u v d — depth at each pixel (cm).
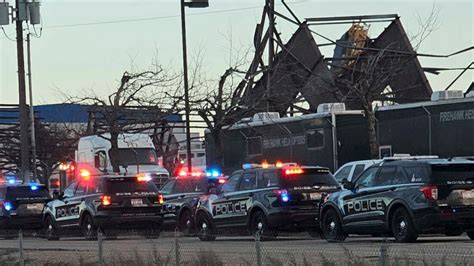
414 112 9150
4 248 7444
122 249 6531
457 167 6006
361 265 4219
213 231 7844
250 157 11212
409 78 13750
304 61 13725
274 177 7188
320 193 7138
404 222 6072
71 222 8969
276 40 13925
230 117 11944
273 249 5681
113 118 12838
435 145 8888
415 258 4425
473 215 5903
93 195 8662
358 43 13925
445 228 5922
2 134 19888
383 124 9538
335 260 4541
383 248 3300
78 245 7700
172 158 15625
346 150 9900
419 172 6031
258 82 13888
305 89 13575
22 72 10888
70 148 18050
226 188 7762
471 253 4691
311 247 5884
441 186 5922
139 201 8612
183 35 10606
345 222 6638
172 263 5116
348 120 9950
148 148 13038
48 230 9419
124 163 12681
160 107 13262
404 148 9262
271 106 13275
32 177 14712
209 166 12050
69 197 9081
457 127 8662
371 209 6375
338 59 13262
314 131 10125
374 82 12062
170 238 8469
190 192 8819
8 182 10581
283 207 7044
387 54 13100
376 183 6397
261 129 11000
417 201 5956
